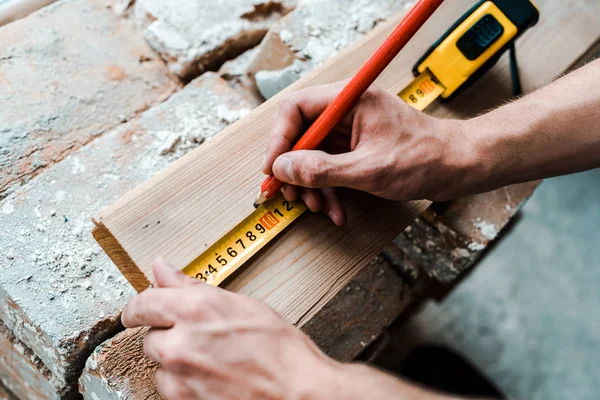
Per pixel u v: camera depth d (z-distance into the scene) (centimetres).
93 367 97
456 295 235
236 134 94
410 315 190
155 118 122
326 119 81
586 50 117
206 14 137
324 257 90
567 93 89
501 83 112
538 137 88
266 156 86
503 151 88
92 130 125
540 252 243
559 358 229
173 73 135
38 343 107
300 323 86
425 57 104
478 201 124
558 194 250
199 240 86
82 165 115
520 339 231
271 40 132
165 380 75
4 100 122
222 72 137
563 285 239
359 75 77
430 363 205
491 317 233
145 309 74
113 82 130
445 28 112
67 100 125
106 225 82
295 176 80
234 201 89
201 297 73
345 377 71
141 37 138
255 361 70
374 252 92
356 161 81
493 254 242
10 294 102
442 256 127
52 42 130
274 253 88
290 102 86
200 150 91
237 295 75
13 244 106
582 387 226
